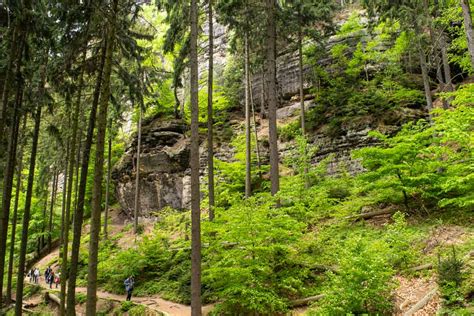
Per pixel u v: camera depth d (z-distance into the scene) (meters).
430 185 11.53
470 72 16.14
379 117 20.02
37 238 30.64
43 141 23.08
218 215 11.06
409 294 8.09
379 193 12.95
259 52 21.30
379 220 12.52
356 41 25.34
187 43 15.70
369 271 7.40
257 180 21.98
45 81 12.55
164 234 21.36
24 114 13.24
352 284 7.37
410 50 19.95
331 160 20.05
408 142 11.90
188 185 25.69
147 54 15.10
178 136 28.31
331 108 22.81
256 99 29.81
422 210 11.78
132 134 30.92
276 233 9.67
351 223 13.12
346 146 20.03
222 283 9.74
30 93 12.60
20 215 31.27
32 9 11.30
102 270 19.36
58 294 18.27
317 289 9.60
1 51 11.83
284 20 18.06
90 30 10.77
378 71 23.48
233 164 22.45
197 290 8.86
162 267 17.14
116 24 10.30
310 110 24.33
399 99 20.50
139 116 27.69
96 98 11.47
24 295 20.22
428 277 8.34
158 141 28.27
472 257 8.05
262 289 9.29
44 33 11.52
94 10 10.15
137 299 15.14
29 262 28.98
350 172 19.08
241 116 29.72
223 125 28.70
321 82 25.70
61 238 24.86
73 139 13.08
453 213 10.88
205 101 27.98
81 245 26.94
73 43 10.74
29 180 13.72
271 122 13.70
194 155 9.60
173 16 15.33
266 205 10.20
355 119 20.50
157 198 27.41
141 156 28.22
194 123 9.80
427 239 9.99
